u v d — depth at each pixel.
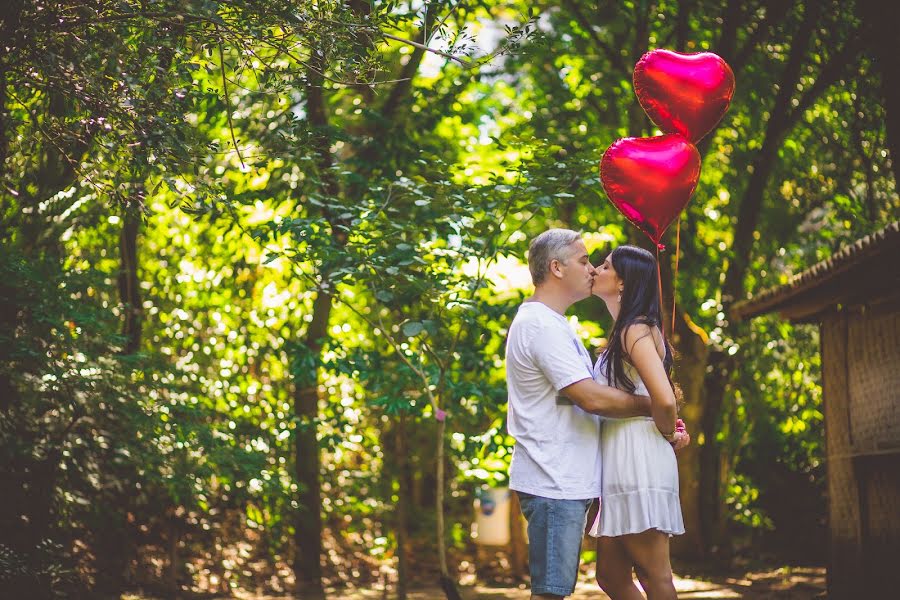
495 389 6.75
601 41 9.20
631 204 4.33
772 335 10.02
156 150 4.38
